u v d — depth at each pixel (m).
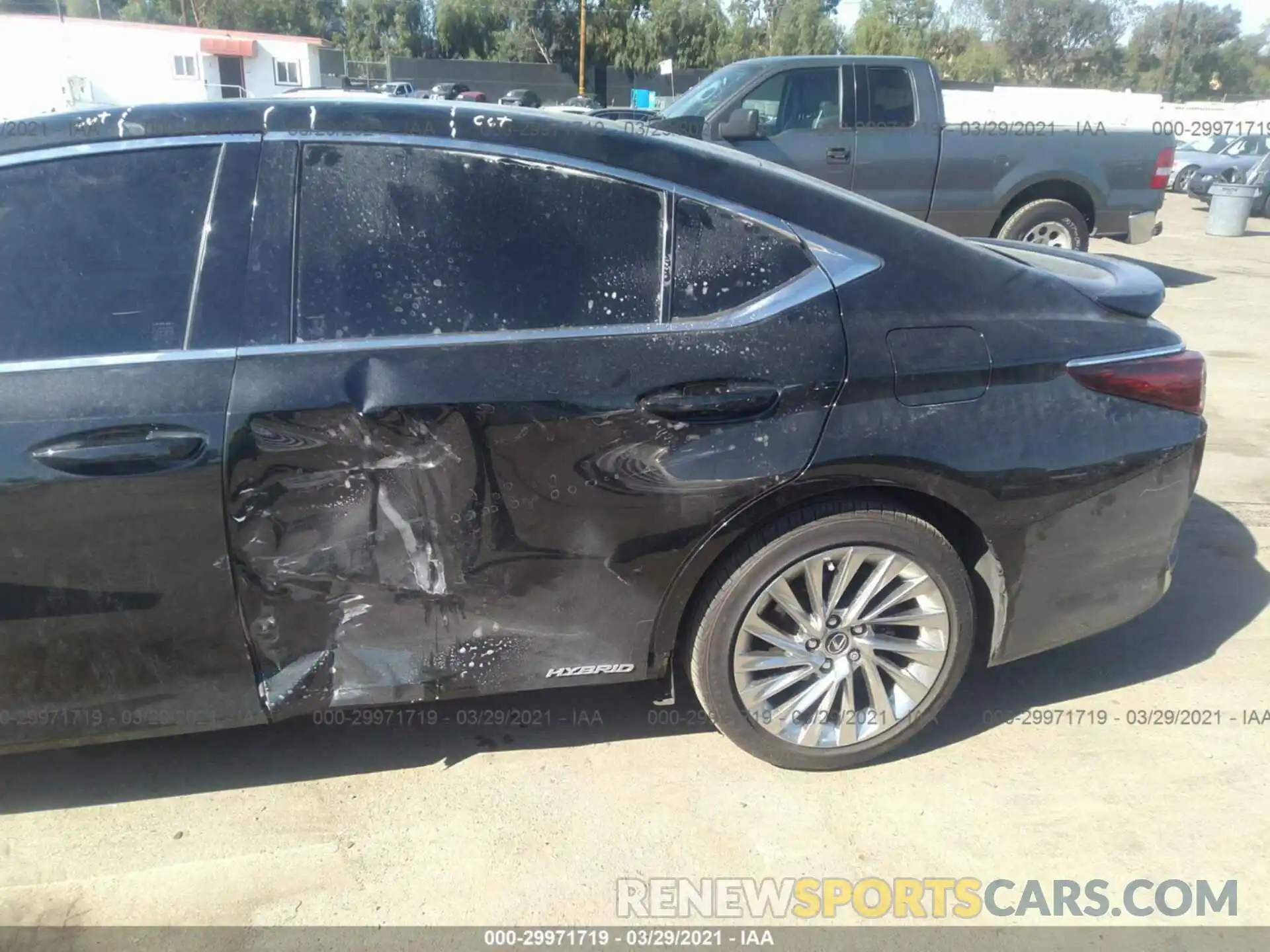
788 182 2.66
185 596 2.35
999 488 2.61
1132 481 2.75
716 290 2.51
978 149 8.36
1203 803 2.74
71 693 2.39
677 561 2.53
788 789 2.78
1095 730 3.04
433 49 54.50
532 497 2.43
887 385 2.52
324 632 2.46
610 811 2.69
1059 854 2.57
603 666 2.63
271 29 58.12
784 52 50.59
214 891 2.43
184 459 2.26
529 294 2.44
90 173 2.38
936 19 55.34
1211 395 6.36
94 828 2.63
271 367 2.30
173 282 2.33
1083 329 2.73
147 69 32.44
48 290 2.31
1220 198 14.39
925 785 2.80
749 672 2.68
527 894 2.43
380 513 2.38
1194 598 3.82
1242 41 65.88
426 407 2.33
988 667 2.92
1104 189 8.77
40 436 2.21
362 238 2.40
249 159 2.40
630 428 2.42
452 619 2.51
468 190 2.45
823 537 2.57
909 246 2.67
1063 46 61.03
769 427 2.47
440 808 2.70
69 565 2.27
